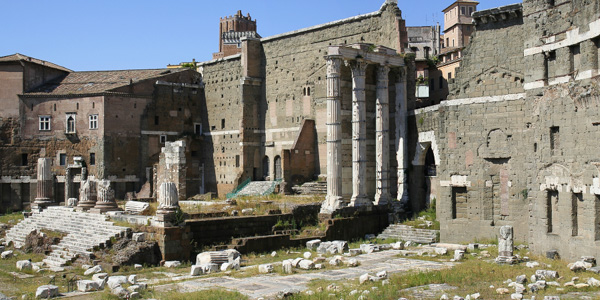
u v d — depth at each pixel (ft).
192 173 265.34
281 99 236.02
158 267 127.85
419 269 100.17
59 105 254.47
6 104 257.34
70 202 196.13
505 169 136.56
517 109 134.62
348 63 172.76
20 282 113.19
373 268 105.70
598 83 97.50
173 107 263.08
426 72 236.84
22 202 255.29
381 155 176.96
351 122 185.88
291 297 81.05
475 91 141.18
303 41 226.38
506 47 136.77
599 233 97.76
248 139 244.01
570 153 104.06
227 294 84.64
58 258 137.80
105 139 245.24
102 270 122.42
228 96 256.52
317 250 135.64
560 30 108.68
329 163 167.63
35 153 256.11
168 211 135.23
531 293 79.41
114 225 146.30
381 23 195.72
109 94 246.68
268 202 174.91
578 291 80.07
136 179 252.42
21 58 260.83
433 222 160.25
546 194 110.73
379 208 171.53
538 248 112.47
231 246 136.15
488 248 123.03
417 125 175.63
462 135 142.82
